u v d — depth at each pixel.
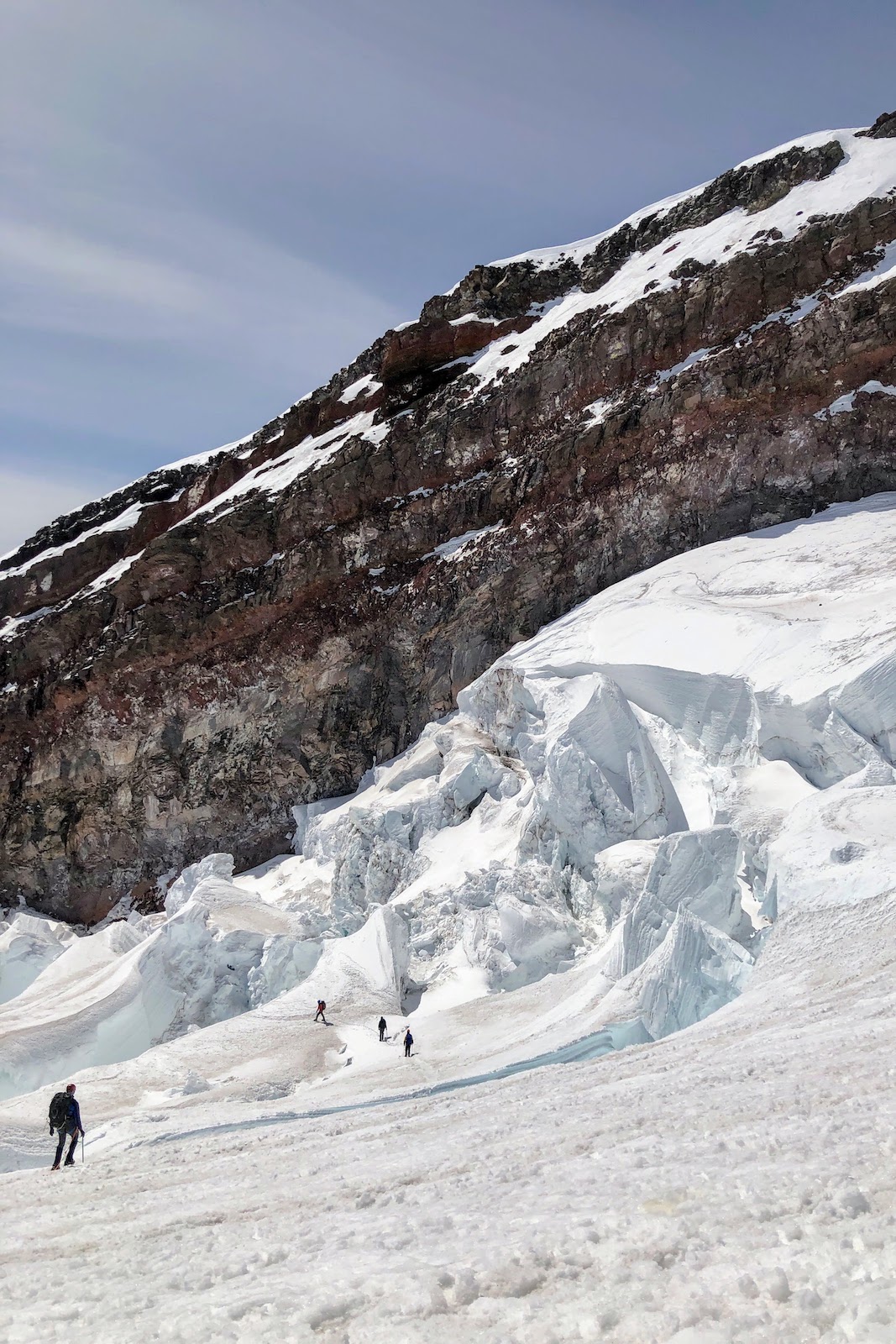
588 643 44.25
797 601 40.34
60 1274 8.05
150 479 93.44
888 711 32.19
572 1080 16.25
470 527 57.44
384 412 70.00
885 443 47.19
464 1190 8.62
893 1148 6.86
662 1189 6.90
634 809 36.69
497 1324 5.01
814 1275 4.79
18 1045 34.38
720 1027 18.47
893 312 48.16
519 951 33.78
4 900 62.59
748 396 50.31
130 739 60.81
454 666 53.31
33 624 72.94
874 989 17.62
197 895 42.66
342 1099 22.64
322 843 49.78
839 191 57.91
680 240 65.38
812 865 25.50
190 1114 23.14
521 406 59.25
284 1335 5.27
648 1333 4.54
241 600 61.00
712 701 37.38
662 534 50.53
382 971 34.41
